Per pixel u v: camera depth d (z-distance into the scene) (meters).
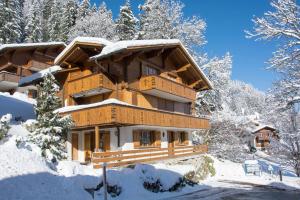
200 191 18.42
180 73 29.28
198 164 23.81
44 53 38.94
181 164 22.53
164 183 17.28
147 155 19.97
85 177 13.26
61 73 24.05
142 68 23.16
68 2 61.41
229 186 20.17
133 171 16.12
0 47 34.12
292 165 27.45
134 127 20.89
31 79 25.50
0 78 33.28
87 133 21.92
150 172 17.03
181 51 25.92
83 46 21.25
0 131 13.09
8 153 11.98
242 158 33.78
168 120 23.09
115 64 21.06
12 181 10.53
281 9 10.66
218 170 26.16
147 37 38.53
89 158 21.39
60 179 12.48
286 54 10.84
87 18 52.72
